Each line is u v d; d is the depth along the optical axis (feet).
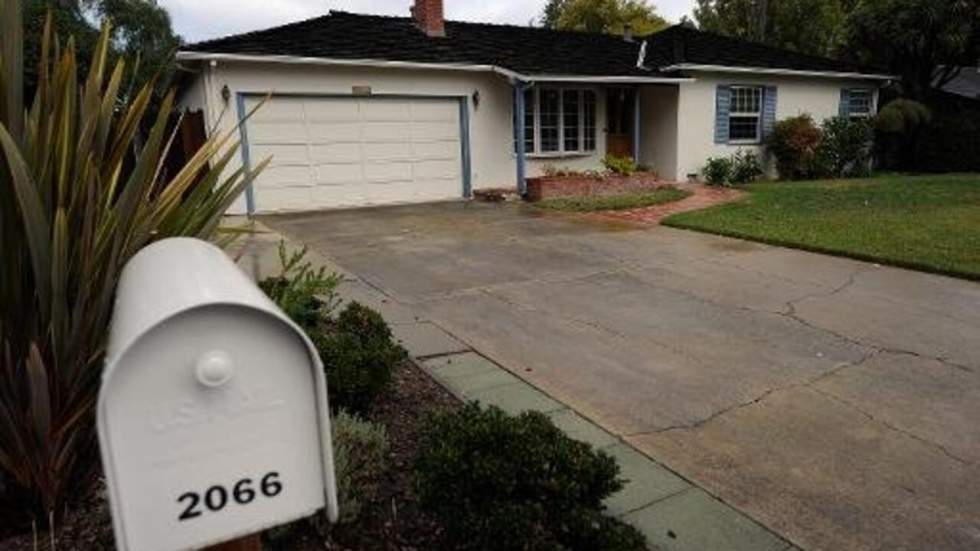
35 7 41.93
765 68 56.18
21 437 7.18
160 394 3.77
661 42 60.64
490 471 7.73
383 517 8.69
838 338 17.94
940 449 12.03
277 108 40.19
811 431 12.64
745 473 11.05
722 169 53.93
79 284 7.25
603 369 15.61
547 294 22.18
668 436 12.32
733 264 26.45
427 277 24.40
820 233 31.53
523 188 46.26
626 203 41.78
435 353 16.34
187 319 3.74
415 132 45.03
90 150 7.42
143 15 74.54
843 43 73.87
